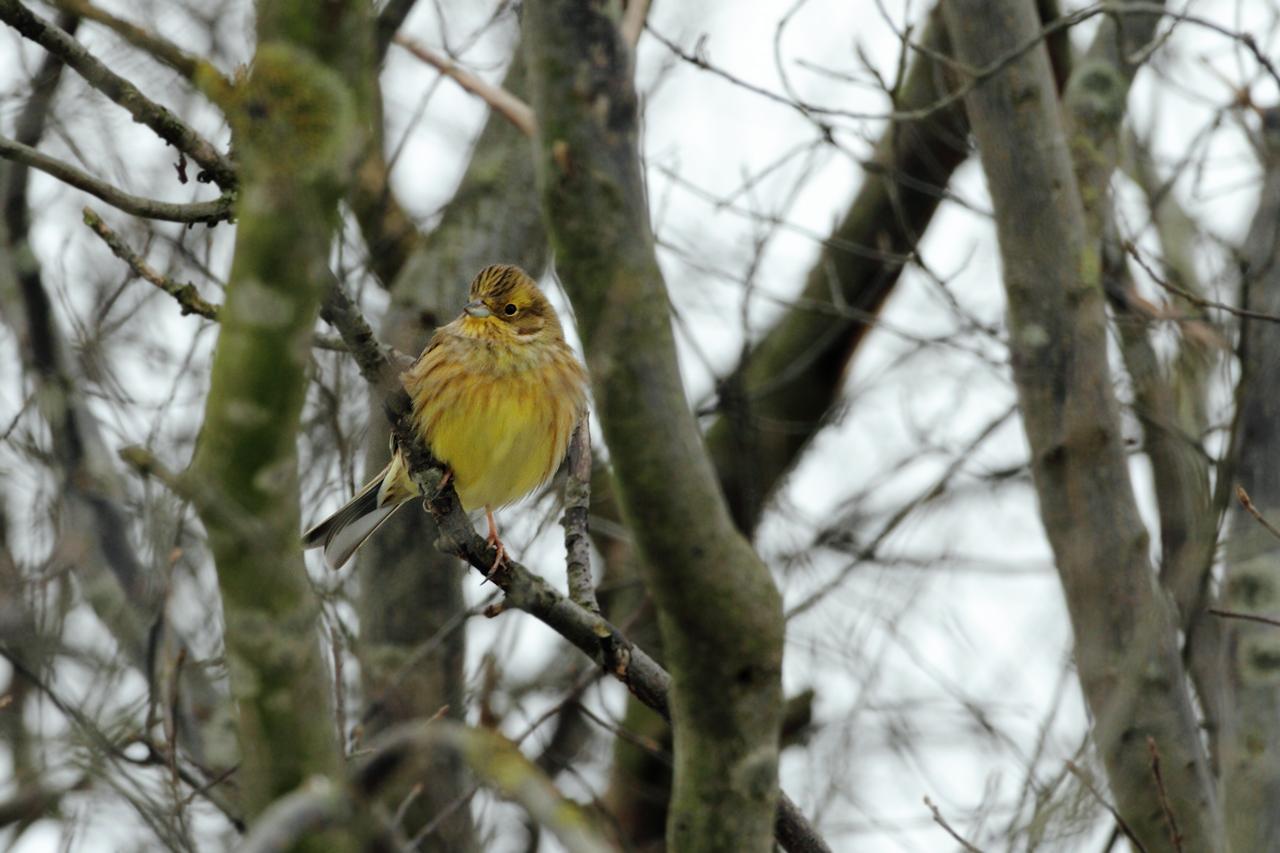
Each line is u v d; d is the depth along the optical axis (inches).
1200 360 571.2
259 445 237.1
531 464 486.3
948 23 496.4
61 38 284.8
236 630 244.7
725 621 254.2
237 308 231.6
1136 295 549.0
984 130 477.4
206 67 237.1
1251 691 448.5
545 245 589.3
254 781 247.9
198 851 420.5
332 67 232.4
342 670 404.2
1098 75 543.5
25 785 470.0
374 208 536.4
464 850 456.4
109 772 411.8
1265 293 498.3
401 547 529.0
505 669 509.0
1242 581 464.8
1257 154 542.6
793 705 649.0
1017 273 470.6
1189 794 417.4
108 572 521.3
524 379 480.7
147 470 247.0
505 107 508.7
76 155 552.1
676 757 271.4
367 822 196.5
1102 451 453.7
